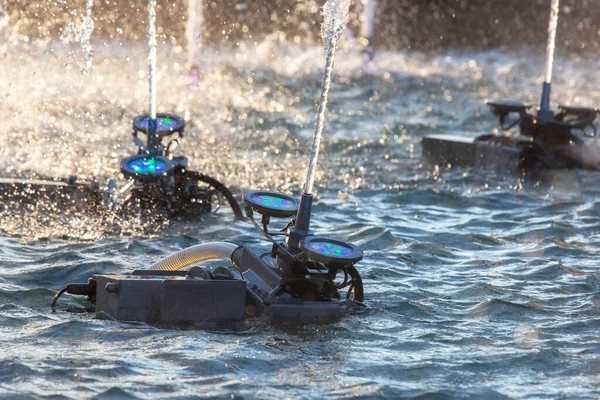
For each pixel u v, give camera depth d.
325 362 18.67
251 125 56.28
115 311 20.84
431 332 20.95
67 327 20.06
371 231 31.84
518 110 45.75
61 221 30.45
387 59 103.19
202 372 17.81
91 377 17.31
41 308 21.70
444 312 22.72
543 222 34.38
